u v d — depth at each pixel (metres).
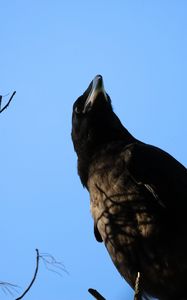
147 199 6.57
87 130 7.26
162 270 6.39
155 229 6.43
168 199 6.67
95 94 7.39
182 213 6.59
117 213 6.60
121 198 6.62
